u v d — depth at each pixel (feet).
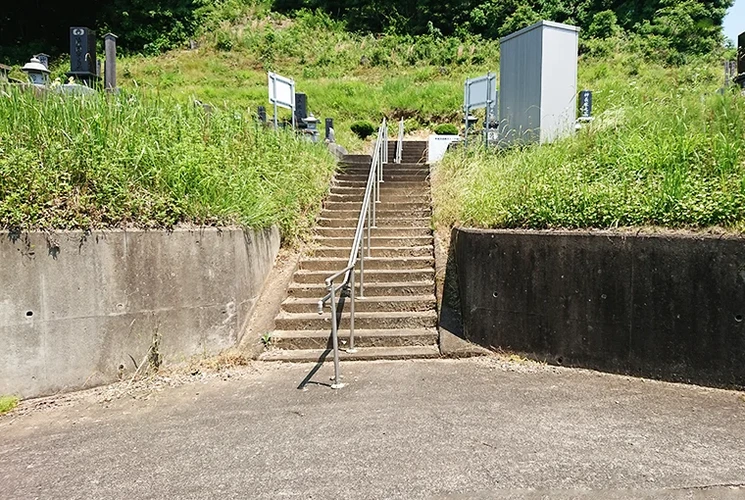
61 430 10.84
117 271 13.42
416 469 8.90
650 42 81.05
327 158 28.09
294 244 20.75
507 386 12.78
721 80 26.30
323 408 11.73
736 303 11.70
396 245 21.01
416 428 10.52
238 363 14.99
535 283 14.55
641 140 16.52
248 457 9.52
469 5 103.96
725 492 7.98
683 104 17.85
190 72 83.20
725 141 14.42
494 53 88.79
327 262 19.89
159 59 91.30
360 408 11.67
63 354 12.70
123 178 14.51
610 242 13.26
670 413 10.85
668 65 73.00
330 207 24.09
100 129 15.25
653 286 12.71
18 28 98.68
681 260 12.32
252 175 19.88
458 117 58.03
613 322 13.32
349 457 9.39
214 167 17.69
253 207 17.83
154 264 14.05
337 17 111.75
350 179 27.35
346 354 15.48
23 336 12.17
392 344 16.20
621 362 13.23
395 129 56.13
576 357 13.92
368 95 65.10
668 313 12.53
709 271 11.99
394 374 13.97
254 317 16.97
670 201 13.17
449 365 14.66
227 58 92.02
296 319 16.90
